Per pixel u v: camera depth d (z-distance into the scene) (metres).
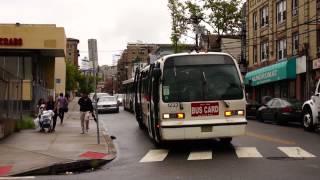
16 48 36.56
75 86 82.44
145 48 118.69
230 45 53.25
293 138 18.06
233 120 14.41
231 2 50.16
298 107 24.78
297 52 35.09
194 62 14.68
